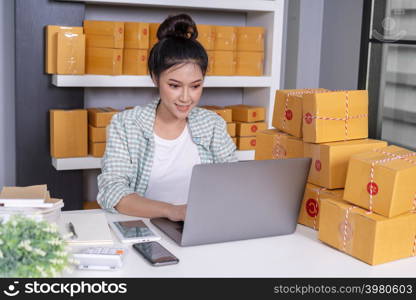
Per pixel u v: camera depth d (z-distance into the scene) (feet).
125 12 9.77
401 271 4.18
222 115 9.86
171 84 5.49
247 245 4.63
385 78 9.55
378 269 4.21
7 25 9.17
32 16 8.66
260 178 4.58
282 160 4.62
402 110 9.28
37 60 8.82
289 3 12.86
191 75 5.46
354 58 11.83
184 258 4.26
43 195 4.89
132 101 10.13
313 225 5.14
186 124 6.28
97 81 8.74
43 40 8.79
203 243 4.57
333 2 12.39
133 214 5.27
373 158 4.55
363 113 5.28
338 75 12.35
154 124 6.12
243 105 10.73
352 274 4.09
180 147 6.22
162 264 4.09
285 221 4.89
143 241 4.60
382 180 4.32
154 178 6.16
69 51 8.44
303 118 5.20
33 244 3.23
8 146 9.51
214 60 9.70
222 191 4.44
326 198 4.90
